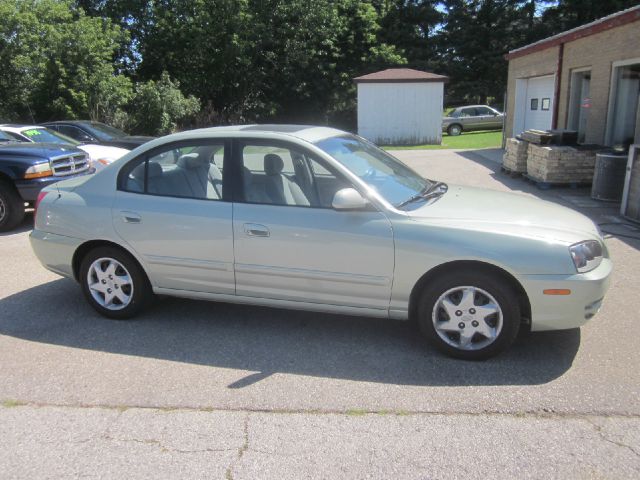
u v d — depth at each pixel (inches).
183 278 173.8
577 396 132.7
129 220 174.6
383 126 975.6
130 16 1144.2
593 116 481.4
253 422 124.5
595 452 112.1
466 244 144.8
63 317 187.3
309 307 163.9
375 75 981.2
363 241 151.9
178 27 1135.0
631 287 205.2
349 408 129.4
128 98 895.7
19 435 121.0
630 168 311.0
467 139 1021.2
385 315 157.2
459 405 130.0
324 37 1254.9
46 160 324.5
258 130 174.1
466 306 149.1
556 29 1502.2
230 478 106.2
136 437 119.5
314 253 156.9
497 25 1561.3
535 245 142.6
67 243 183.5
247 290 167.9
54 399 134.9
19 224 338.0
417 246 147.9
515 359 152.3
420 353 157.4
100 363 153.7
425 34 1611.7
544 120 623.8
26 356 158.2
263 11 1192.2
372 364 151.4
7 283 223.6
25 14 770.2
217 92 1235.9
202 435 119.9
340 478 105.8
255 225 161.2
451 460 110.3
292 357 156.4
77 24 805.2
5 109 792.9
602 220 312.8
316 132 179.3
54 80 792.9
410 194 168.1
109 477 107.1
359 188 155.6
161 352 160.6
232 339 169.0
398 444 115.7
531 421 123.0
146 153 178.2
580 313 143.8
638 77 418.6
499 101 1614.2
